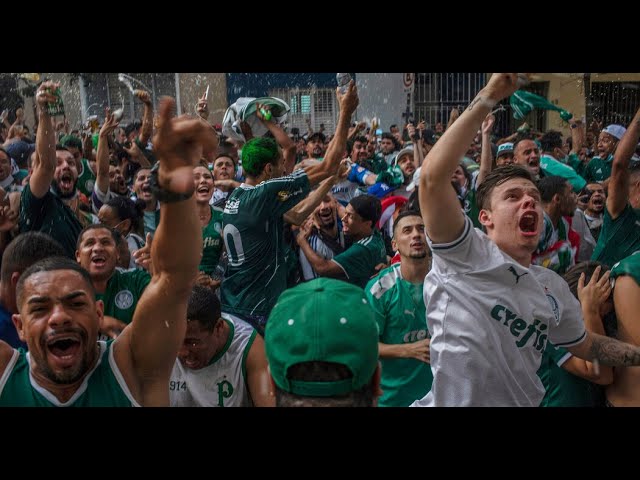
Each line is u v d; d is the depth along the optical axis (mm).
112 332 3938
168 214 2105
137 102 18766
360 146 10188
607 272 3367
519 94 5930
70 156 6191
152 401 2408
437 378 2930
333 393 1684
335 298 1734
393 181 7988
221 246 5508
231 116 6918
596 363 3162
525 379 2900
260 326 4949
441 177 2701
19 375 2410
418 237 3906
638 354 3098
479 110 2686
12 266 3555
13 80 14656
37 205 4992
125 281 4141
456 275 2859
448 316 2877
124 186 7875
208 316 3186
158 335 2352
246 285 4977
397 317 3941
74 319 2291
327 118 20031
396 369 3900
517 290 2850
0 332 3557
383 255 5730
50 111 4824
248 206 4875
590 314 3338
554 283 3049
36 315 2275
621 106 18047
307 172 5012
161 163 1883
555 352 3350
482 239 2867
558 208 5477
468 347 2820
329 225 6055
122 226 5656
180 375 3359
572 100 18125
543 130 18359
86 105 17969
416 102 19922
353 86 4957
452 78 19594
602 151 10148
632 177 4945
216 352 3330
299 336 1676
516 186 2957
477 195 3135
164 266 2240
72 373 2307
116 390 2371
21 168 9391
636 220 4977
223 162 7312
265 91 20031
